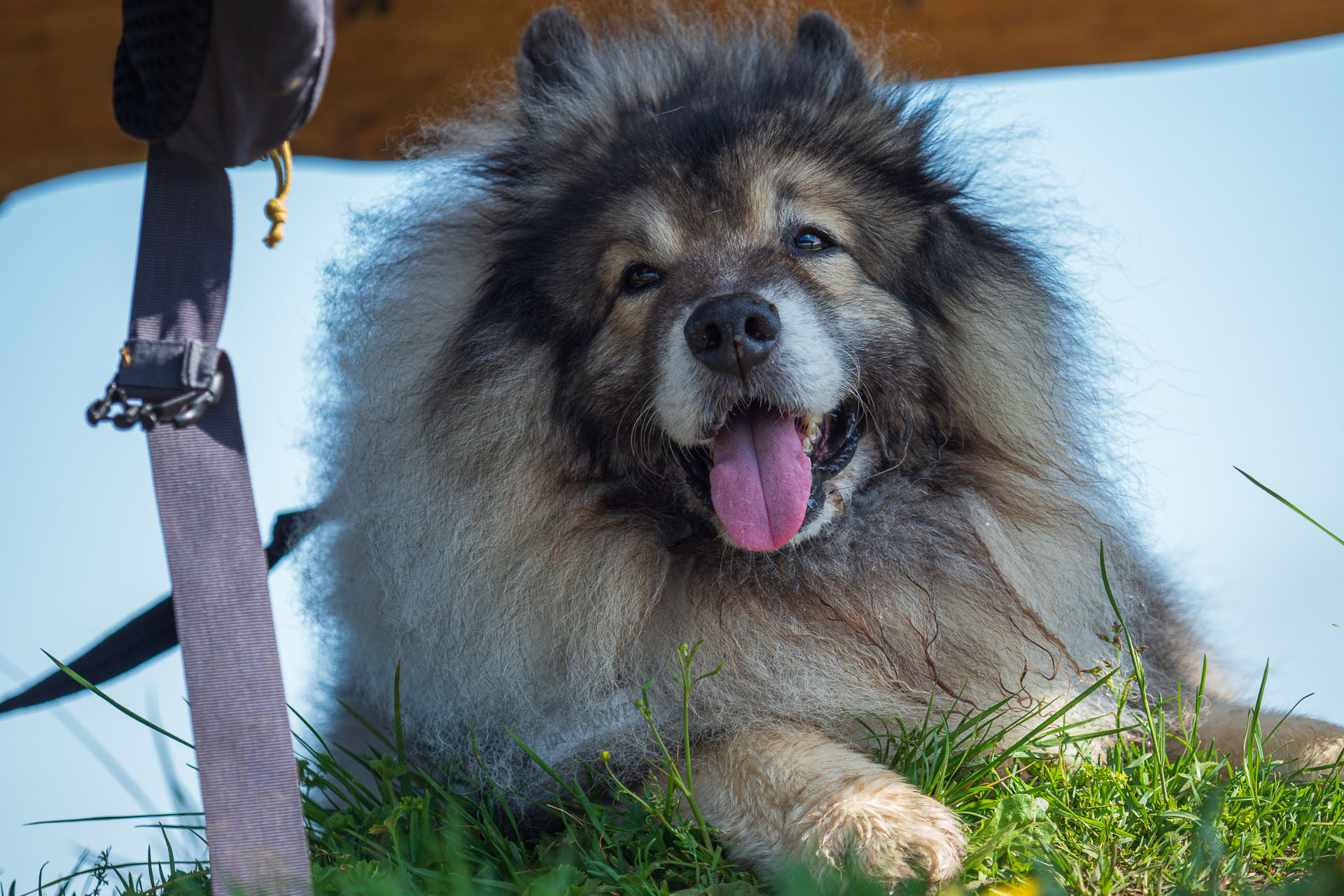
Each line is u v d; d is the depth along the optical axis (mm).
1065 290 1322
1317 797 1167
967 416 1287
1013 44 1850
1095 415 1304
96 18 1797
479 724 1250
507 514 1265
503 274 1282
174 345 1050
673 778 1162
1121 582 1285
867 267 1271
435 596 1255
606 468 1274
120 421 1044
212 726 1043
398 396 1283
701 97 1298
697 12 1426
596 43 1388
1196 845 1121
